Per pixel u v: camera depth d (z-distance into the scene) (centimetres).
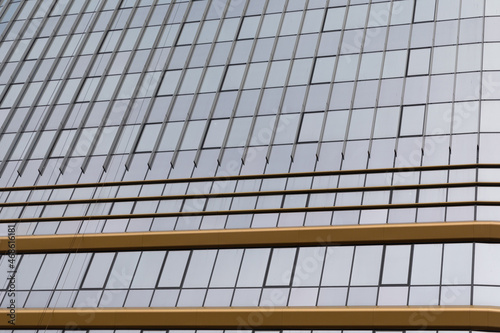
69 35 6888
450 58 5484
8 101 6444
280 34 6112
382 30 5831
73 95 6281
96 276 4925
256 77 5847
